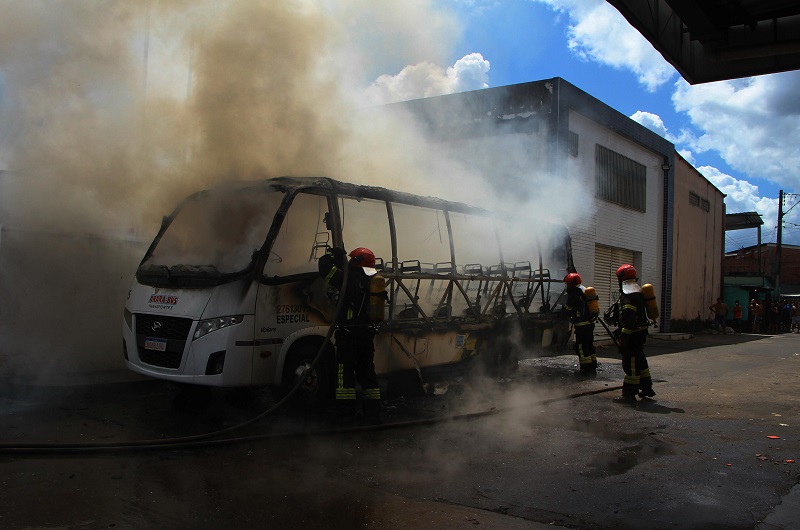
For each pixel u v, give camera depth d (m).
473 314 8.19
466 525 3.39
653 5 6.71
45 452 4.34
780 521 3.50
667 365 11.88
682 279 23.16
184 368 5.43
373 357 6.16
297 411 5.96
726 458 4.83
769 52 6.76
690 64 7.74
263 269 5.69
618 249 18.09
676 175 22.17
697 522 3.47
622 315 7.65
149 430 5.23
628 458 4.80
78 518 3.29
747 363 12.34
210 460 4.46
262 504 3.63
